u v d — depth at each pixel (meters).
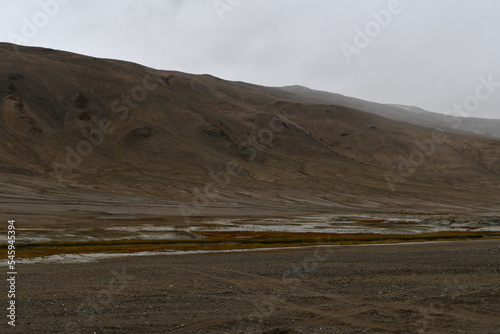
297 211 113.31
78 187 123.81
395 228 76.56
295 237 59.06
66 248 43.78
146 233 59.56
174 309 19.80
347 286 25.00
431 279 27.16
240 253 42.34
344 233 67.38
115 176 143.88
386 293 23.17
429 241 58.62
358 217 98.75
